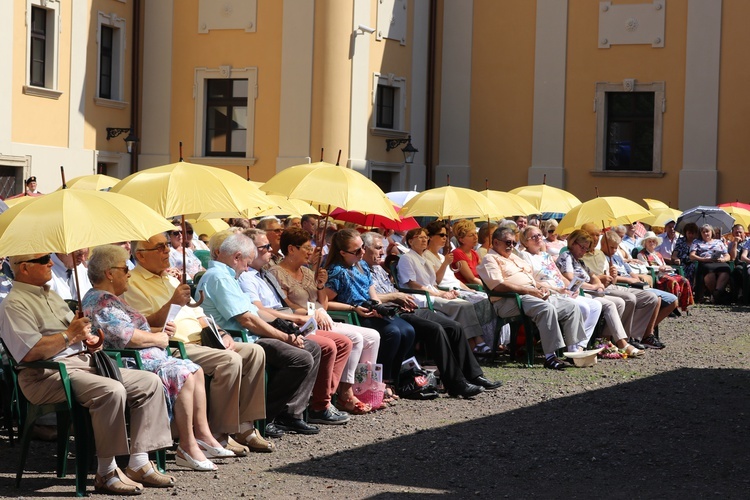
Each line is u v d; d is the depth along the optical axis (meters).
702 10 27.75
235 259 8.65
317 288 9.59
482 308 12.45
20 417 7.77
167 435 7.05
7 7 21.42
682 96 27.98
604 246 14.59
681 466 7.60
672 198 28.14
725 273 21.22
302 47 24.89
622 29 28.33
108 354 7.16
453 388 10.37
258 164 25.31
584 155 28.69
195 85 25.59
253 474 7.27
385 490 6.86
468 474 7.32
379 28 26.52
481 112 29.31
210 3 25.50
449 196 13.29
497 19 29.16
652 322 14.16
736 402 10.24
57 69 22.91
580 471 7.44
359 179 9.86
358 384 9.62
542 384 11.12
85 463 6.68
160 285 8.05
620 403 10.11
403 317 10.47
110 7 24.72
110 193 7.05
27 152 21.98
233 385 7.82
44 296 7.05
